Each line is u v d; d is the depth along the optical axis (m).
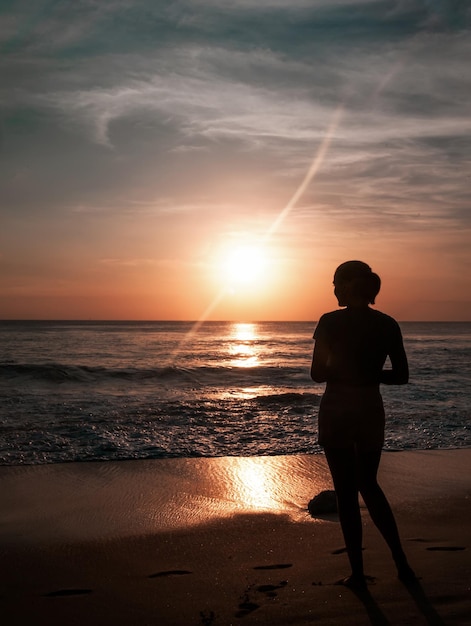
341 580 3.48
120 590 3.42
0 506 5.48
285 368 22.59
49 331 78.38
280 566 3.81
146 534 4.62
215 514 5.20
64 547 4.30
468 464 7.36
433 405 12.78
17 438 8.77
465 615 2.90
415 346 45.09
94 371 19.75
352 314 3.54
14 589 3.47
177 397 14.34
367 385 3.48
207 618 2.95
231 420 10.73
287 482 6.46
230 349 39.91
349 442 3.46
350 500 3.44
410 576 3.41
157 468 7.09
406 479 6.52
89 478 6.59
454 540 4.34
